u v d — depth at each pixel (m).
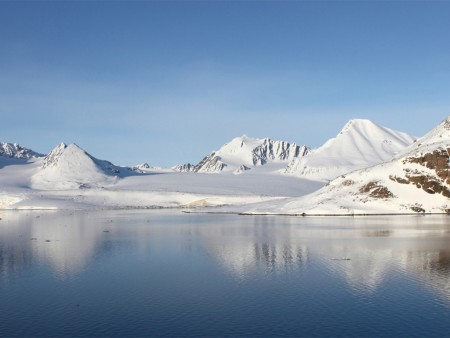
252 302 41.47
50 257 65.69
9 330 35.25
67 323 36.66
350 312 38.34
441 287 45.38
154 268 56.78
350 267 55.03
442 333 33.56
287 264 57.66
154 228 111.06
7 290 46.53
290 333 33.97
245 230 100.94
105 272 54.72
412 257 61.12
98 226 119.50
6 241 85.50
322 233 90.75
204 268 56.25
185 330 34.84
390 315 37.41
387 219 124.12
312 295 43.25
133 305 41.12
